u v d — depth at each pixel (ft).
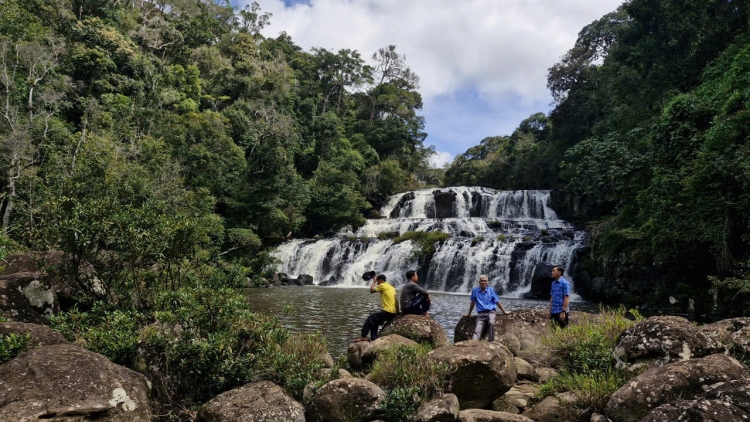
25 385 13.76
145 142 101.14
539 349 25.40
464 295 82.12
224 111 144.77
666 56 85.15
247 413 16.31
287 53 253.85
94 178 54.24
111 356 18.97
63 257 25.12
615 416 16.56
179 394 18.95
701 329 20.56
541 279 76.89
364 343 26.12
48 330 18.47
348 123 223.10
